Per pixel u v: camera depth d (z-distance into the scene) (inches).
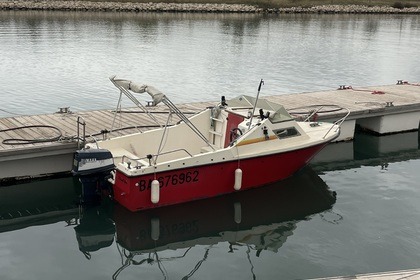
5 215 371.2
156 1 2500.0
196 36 1525.6
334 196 418.6
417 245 333.4
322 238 345.7
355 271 301.3
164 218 369.1
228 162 386.3
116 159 376.2
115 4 2313.0
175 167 363.9
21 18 1808.6
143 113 539.5
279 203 400.8
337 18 2411.4
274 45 1393.9
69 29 1544.0
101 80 842.2
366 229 358.0
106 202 385.7
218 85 846.5
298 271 302.2
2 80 813.9
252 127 399.5
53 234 345.7
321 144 430.6
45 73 880.3
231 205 393.7
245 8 2539.4
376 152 540.7
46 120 491.5
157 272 300.0
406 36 1732.3
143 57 1088.2
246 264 311.0
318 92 677.9
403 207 396.8
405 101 621.6
